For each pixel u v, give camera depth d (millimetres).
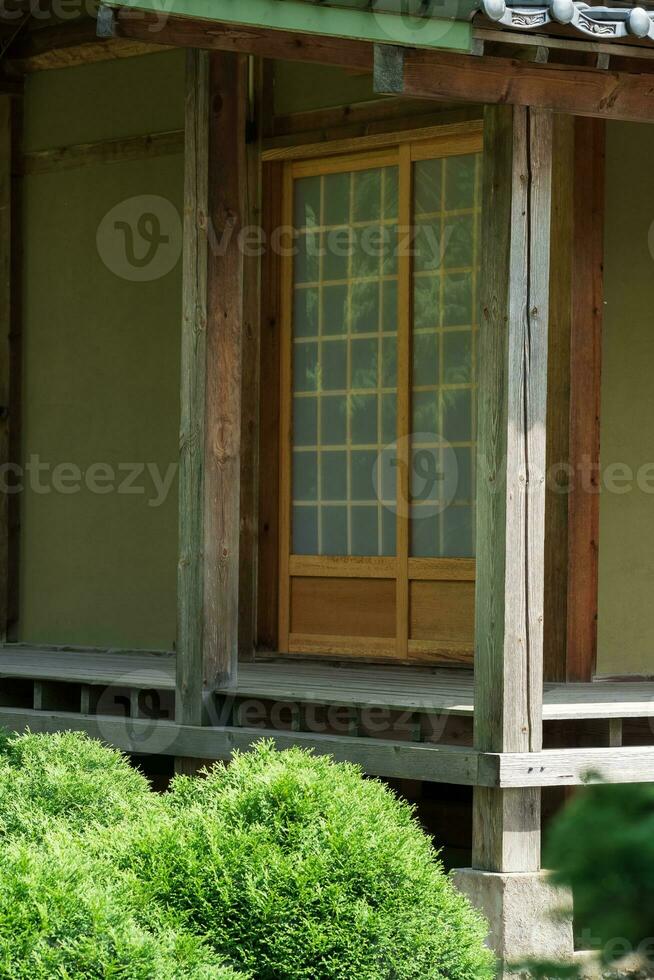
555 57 7121
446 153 9969
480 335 7090
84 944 4172
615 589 9438
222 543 8094
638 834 2832
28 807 6180
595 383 9336
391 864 5066
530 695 7023
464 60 6867
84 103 11586
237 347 8078
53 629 11758
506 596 6953
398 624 10070
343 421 10414
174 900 4914
